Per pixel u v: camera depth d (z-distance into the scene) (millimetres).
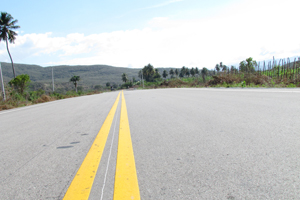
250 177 1488
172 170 1698
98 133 3232
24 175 1804
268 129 2658
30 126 4340
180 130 3012
